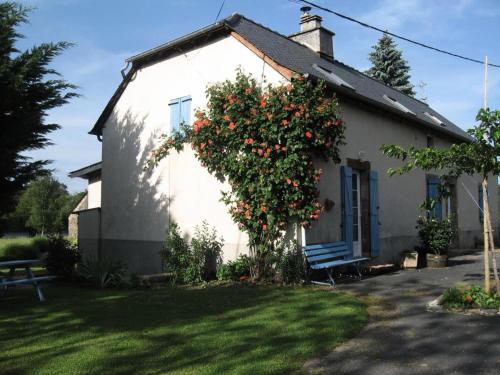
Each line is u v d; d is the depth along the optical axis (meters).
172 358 4.64
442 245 11.16
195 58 11.30
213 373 4.21
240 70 10.11
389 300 7.28
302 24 14.28
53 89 9.66
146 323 6.02
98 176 16.25
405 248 12.53
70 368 4.38
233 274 9.54
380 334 5.48
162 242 11.81
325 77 10.75
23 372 4.29
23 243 21.55
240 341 5.17
